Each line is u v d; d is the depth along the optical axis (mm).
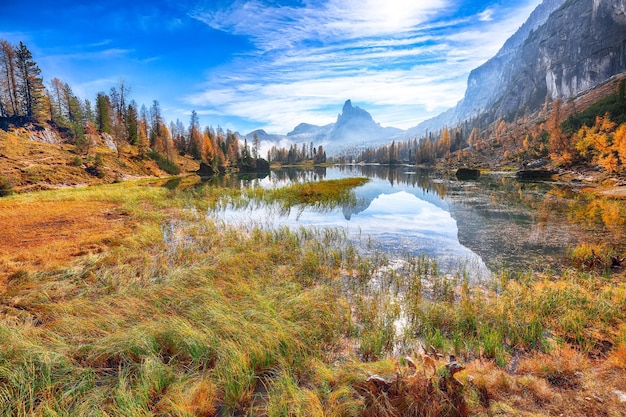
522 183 45469
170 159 86438
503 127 159625
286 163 173750
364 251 13102
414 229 17328
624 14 158000
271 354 5402
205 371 5121
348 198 29172
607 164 44250
